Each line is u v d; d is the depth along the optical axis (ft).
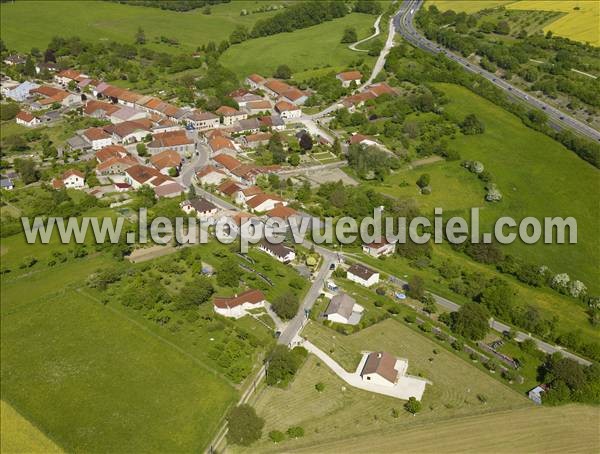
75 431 432.66
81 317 545.85
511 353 514.68
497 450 415.44
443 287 610.24
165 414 444.96
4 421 440.86
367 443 419.54
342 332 529.45
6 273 612.29
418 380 477.77
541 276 636.07
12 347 513.04
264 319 544.62
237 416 419.95
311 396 459.32
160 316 538.88
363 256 652.89
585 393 461.37
